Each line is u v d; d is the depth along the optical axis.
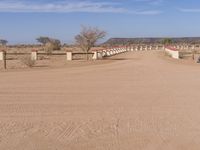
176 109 13.45
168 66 33.84
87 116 12.30
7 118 11.99
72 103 14.63
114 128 10.75
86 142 9.38
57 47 83.19
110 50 61.84
